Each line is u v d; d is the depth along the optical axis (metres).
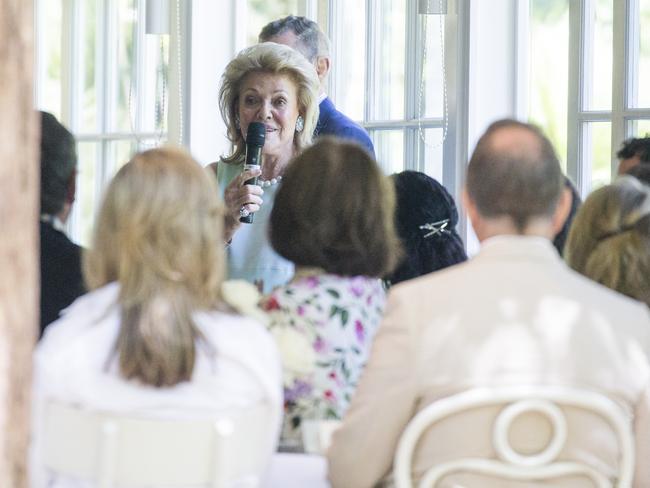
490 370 3.85
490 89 8.61
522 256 3.99
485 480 3.81
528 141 4.04
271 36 8.95
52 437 3.90
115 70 11.77
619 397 3.95
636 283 5.08
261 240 7.47
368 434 3.93
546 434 3.82
